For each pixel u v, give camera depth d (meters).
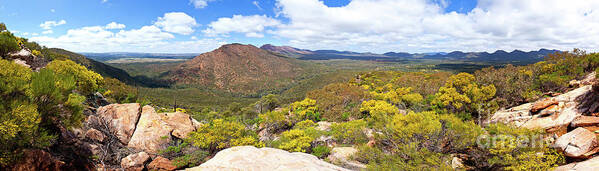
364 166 12.81
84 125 13.15
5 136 5.67
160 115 17.67
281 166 5.45
